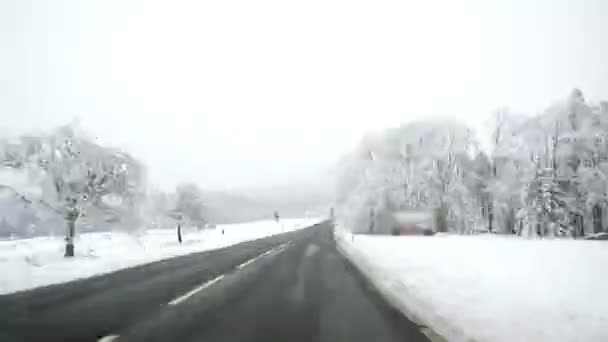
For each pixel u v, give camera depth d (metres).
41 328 6.87
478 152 48.00
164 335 6.48
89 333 6.56
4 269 16.52
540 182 37.47
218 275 14.28
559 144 39.50
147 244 35.66
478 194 46.69
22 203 21.84
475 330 6.48
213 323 7.32
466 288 10.38
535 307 8.02
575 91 40.25
